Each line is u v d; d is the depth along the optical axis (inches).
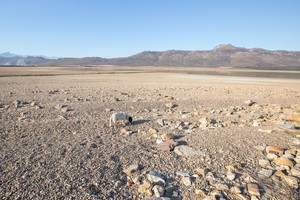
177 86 1180.5
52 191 178.5
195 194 178.5
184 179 196.2
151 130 339.9
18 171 207.5
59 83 1262.3
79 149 261.7
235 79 1936.5
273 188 184.4
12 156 240.1
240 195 172.7
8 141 289.1
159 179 195.0
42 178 196.2
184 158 242.7
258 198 171.0
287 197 172.6
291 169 211.8
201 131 338.6
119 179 200.1
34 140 294.4
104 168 217.2
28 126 361.4
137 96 760.3
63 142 287.0
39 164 221.5
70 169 213.0
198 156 245.8
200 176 204.7
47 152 251.6
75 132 330.6
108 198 173.3
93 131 340.8
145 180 195.5
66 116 439.2
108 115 455.8
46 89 936.9
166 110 527.8
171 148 265.1
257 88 1123.3
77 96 727.7
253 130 340.8
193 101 666.2
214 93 874.1
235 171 212.5
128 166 222.8
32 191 178.2
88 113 471.8
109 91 894.4
